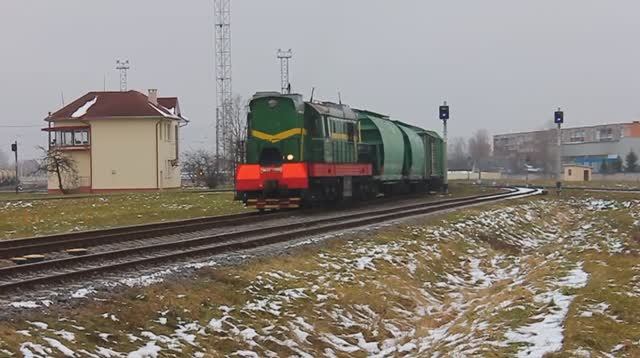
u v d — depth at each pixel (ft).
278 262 55.31
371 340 43.29
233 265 51.34
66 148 254.27
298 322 42.42
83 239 68.44
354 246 68.08
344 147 116.26
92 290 40.45
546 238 110.52
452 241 84.17
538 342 35.29
